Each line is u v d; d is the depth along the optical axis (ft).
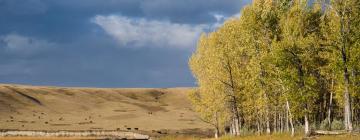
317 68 156.46
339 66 132.67
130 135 376.07
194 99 234.17
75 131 399.85
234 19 199.93
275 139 149.28
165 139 319.68
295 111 146.10
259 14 163.12
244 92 184.75
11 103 650.43
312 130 154.30
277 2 164.45
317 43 147.54
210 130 400.06
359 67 131.13
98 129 431.02
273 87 157.58
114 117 593.01
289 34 149.18
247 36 165.07
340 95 148.77
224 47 192.13
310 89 145.28
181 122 504.84
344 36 132.36
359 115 194.18
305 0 153.28
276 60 146.82
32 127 449.06
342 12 132.57
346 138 121.39
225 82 194.80
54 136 368.27
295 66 147.43
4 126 447.42
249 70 169.78
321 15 154.10
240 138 182.09
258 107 172.55
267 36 162.20
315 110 199.93
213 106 205.87
